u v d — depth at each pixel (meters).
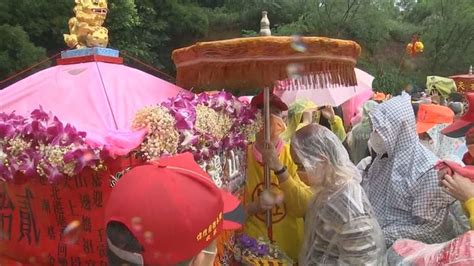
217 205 1.29
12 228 1.96
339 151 2.31
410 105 2.50
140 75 2.14
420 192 2.38
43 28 14.75
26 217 1.92
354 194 2.25
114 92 1.95
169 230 1.19
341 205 2.23
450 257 1.99
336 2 22.98
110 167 1.72
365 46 24.36
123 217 1.21
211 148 2.00
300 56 2.06
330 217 2.25
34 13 14.61
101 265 1.80
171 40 19.52
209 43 2.08
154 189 1.22
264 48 2.04
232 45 2.05
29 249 1.93
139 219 1.19
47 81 2.05
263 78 2.10
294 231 2.59
